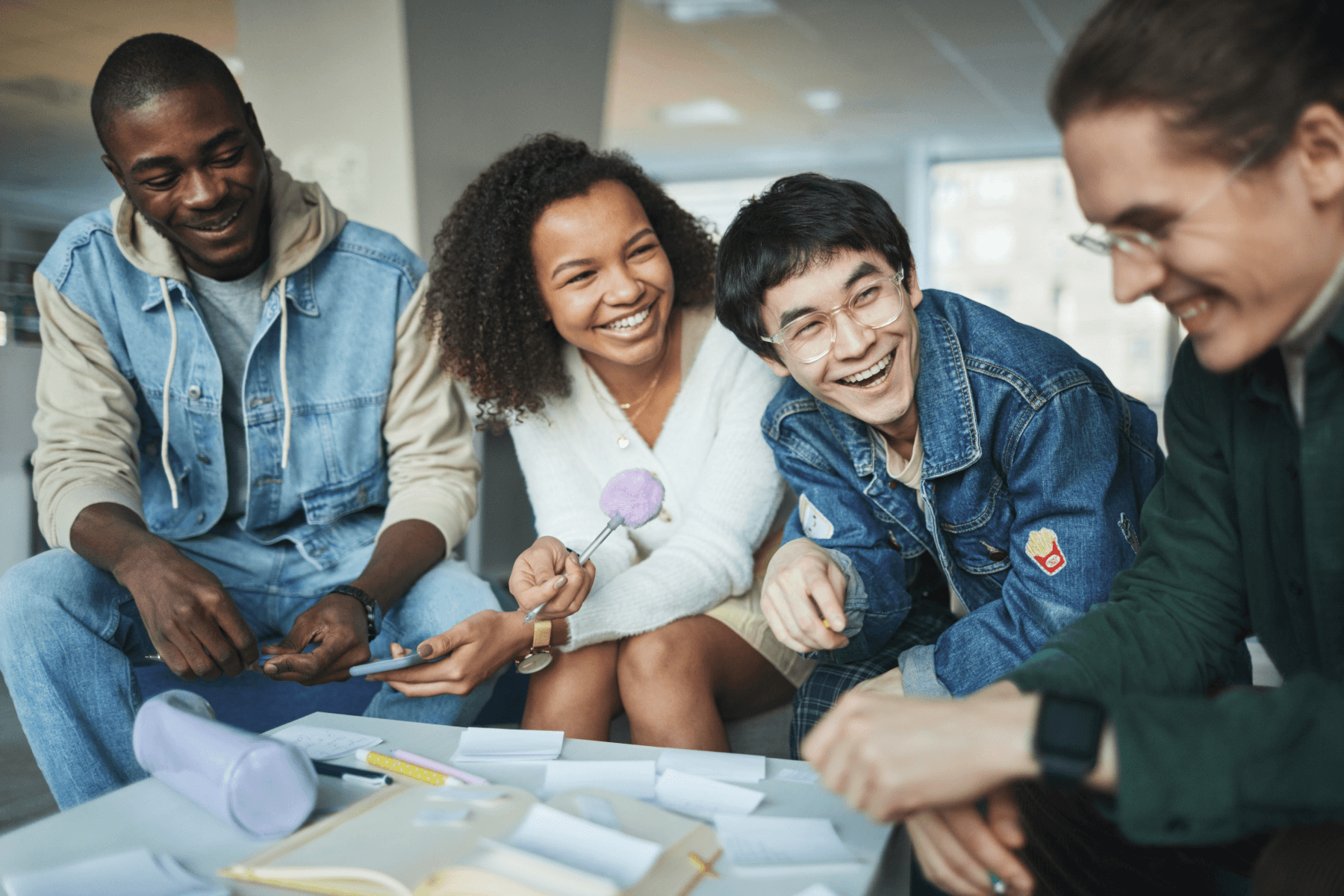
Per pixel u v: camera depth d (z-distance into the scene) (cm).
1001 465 119
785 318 114
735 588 142
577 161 148
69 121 716
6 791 179
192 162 134
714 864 72
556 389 154
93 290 153
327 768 89
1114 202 66
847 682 134
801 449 134
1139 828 62
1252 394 81
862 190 116
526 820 71
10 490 319
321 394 160
